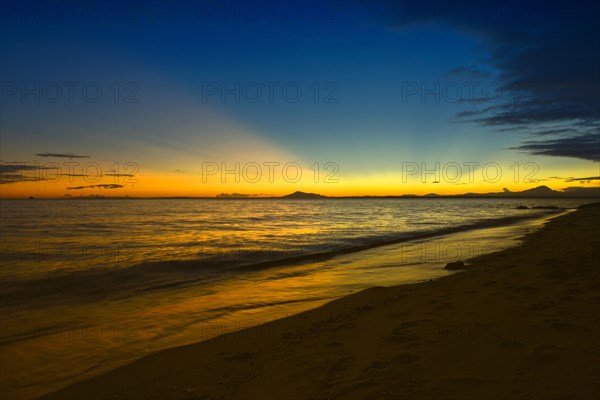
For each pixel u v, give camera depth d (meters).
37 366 5.18
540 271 8.77
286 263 14.02
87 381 4.66
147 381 4.52
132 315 7.65
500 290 7.28
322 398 3.48
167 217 49.09
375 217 50.28
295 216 52.97
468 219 44.88
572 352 3.93
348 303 7.82
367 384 3.65
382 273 11.77
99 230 29.23
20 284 10.64
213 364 4.88
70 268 13.03
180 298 9.07
